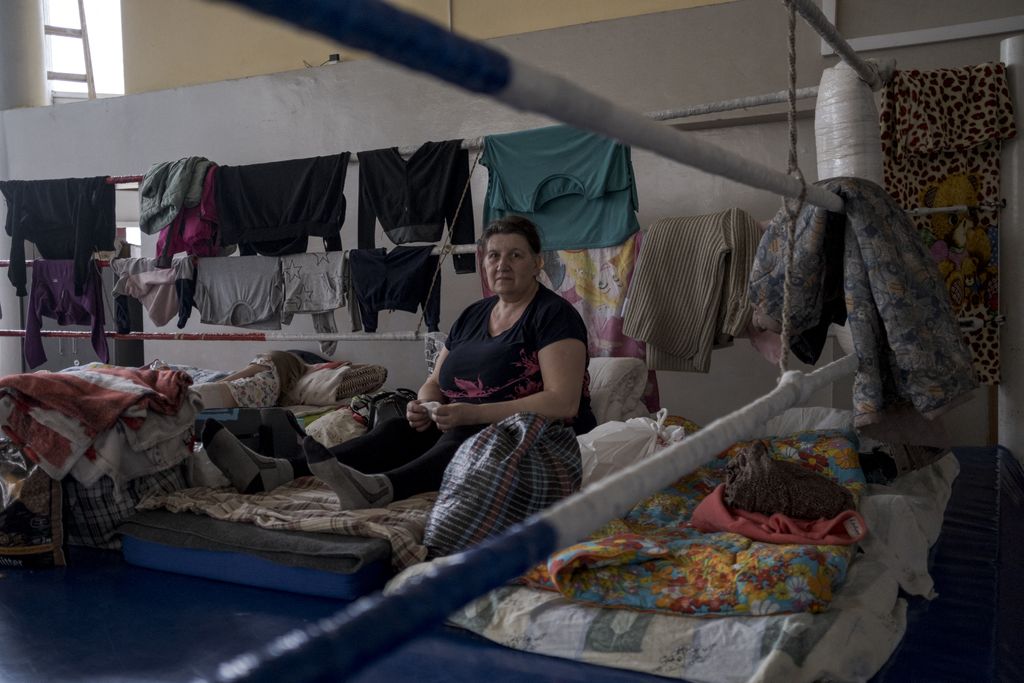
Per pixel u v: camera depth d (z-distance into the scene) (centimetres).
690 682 154
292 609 196
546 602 175
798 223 222
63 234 439
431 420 266
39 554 229
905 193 338
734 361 432
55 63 659
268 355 405
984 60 386
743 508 205
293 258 406
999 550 226
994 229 334
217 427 252
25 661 167
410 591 53
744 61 425
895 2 399
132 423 242
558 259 363
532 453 216
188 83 569
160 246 438
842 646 152
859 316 213
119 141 573
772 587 161
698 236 332
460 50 57
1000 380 333
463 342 278
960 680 151
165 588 212
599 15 464
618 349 353
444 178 369
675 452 93
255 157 538
